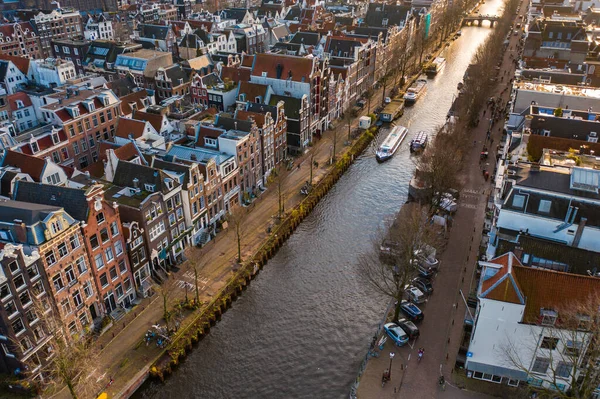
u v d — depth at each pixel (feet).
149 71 492.54
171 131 391.65
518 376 212.02
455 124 416.67
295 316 273.54
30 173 295.28
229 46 647.56
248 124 365.81
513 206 239.09
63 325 225.97
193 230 314.96
